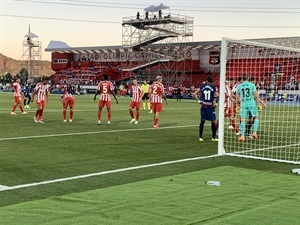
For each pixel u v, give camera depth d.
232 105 14.18
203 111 12.37
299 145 12.07
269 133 15.02
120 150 10.41
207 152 10.39
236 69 16.53
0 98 39.38
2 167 8.09
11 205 5.50
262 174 7.73
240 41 10.67
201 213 5.20
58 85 60.53
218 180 7.13
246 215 5.14
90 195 6.01
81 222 4.82
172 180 7.07
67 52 65.94
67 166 8.30
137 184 6.75
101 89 16.64
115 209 5.32
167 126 16.55
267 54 18.53
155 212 5.21
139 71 56.34
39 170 7.88
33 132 13.75
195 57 53.28
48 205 5.49
